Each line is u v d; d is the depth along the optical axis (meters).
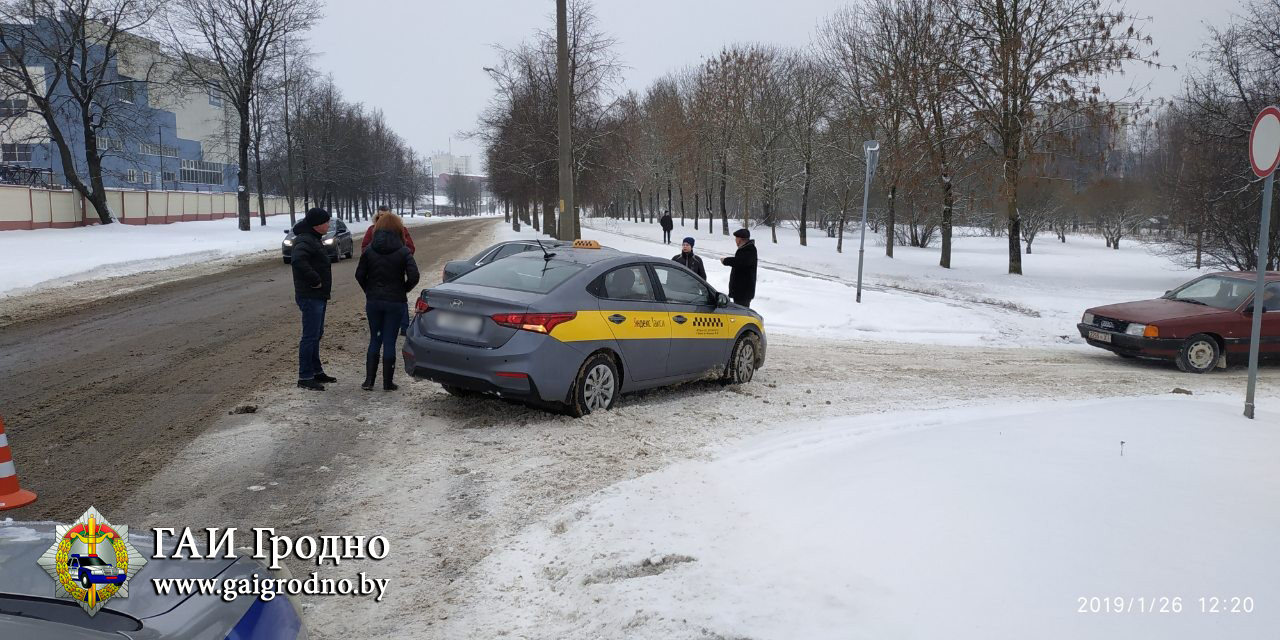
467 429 6.71
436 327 6.94
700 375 8.41
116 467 5.47
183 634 2.13
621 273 7.56
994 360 12.11
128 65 43.59
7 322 12.20
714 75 53.44
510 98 39.81
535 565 4.13
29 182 48.22
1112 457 4.95
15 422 6.54
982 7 28.03
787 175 50.84
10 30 37.56
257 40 45.19
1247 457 5.03
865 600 3.22
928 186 33.97
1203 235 27.94
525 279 7.21
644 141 71.38
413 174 114.31
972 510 4.03
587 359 7.02
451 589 3.90
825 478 4.92
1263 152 7.25
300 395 7.73
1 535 2.51
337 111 65.31
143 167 70.81
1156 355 11.79
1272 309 11.98
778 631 3.06
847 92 37.47
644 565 3.88
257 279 20.31
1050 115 28.08
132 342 10.60
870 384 9.53
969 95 28.92
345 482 5.35
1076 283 28.34
